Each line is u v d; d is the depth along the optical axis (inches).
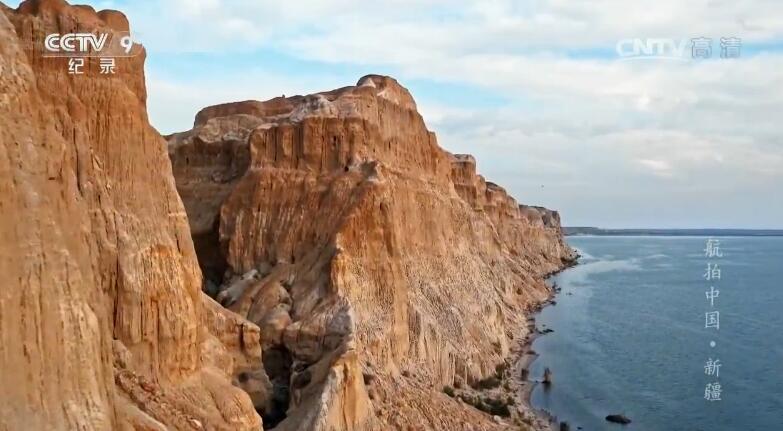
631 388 2220.7
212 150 2330.2
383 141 2265.0
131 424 793.6
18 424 615.8
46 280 670.5
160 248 1014.4
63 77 949.8
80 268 756.0
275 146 2071.9
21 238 655.8
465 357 2108.8
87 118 967.0
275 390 1541.6
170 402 952.9
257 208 2009.1
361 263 1795.0
